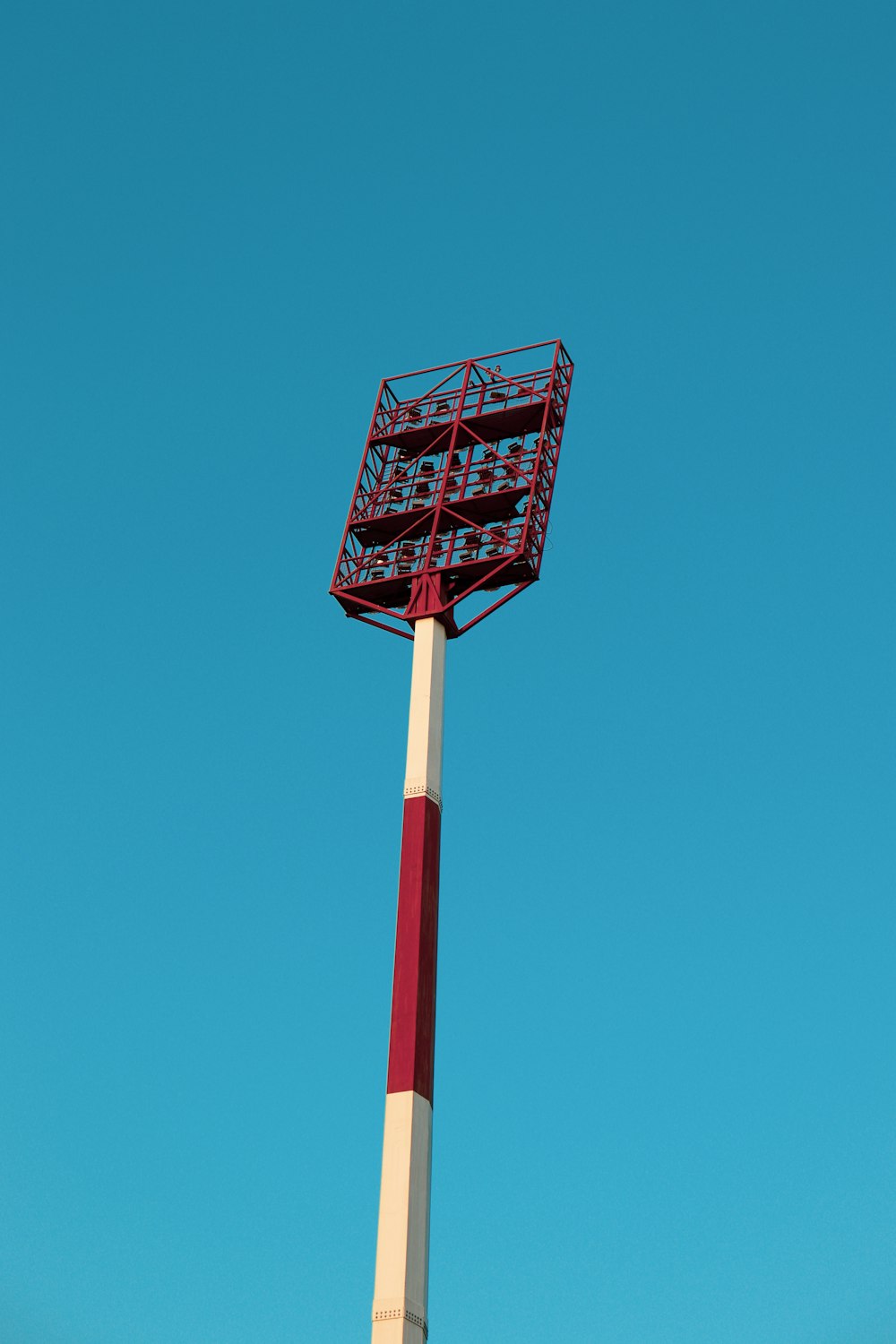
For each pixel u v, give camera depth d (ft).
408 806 205.36
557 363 241.55
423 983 192.65
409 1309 172.04
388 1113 184.14
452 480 232.94
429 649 216.95
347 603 226.17
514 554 219.82
